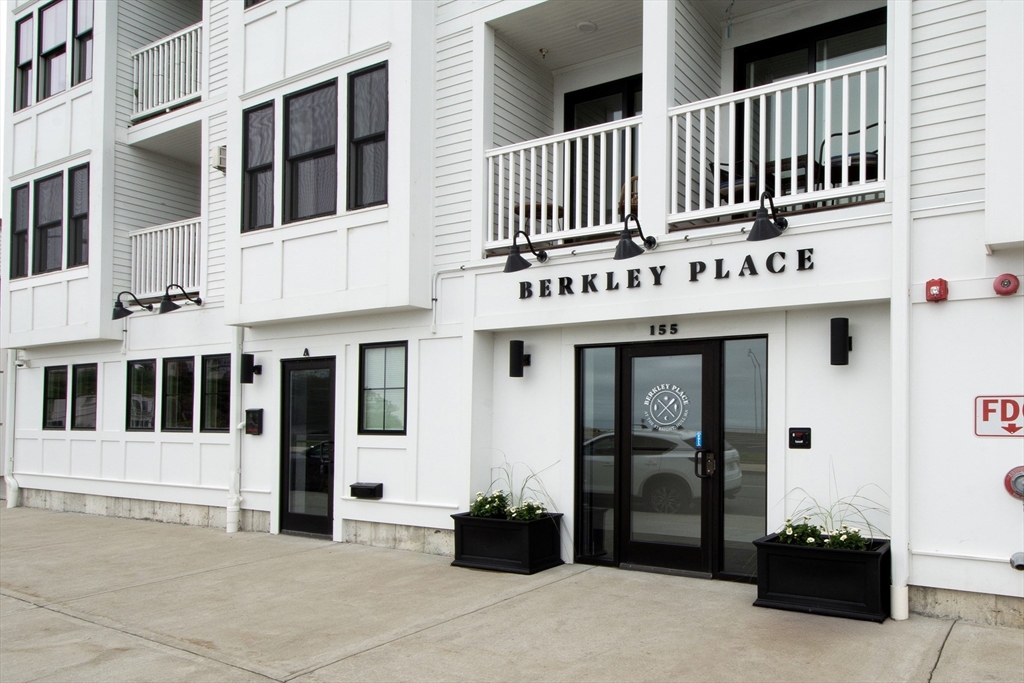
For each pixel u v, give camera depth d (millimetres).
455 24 8453
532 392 7805
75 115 12500
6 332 13297
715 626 5352
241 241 9578
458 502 7957
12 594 6977
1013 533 5180
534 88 9000
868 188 5836
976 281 5352
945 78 5566
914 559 5465
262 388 9984
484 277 7949
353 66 8711
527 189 8734
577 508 7457
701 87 7652
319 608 6199
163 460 11266
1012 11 5133
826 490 6094
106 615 6188
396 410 8703
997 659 4602
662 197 6867
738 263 6391
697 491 6797
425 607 6117
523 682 4496
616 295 7031
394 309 8375
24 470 13578
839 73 6035
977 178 5410
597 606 5957
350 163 8695
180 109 11453
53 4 13109
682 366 6941
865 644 4902
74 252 12359
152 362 11656
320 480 9383
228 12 10773
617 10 7930
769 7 7781
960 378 5379
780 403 6320
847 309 6086
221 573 7574
